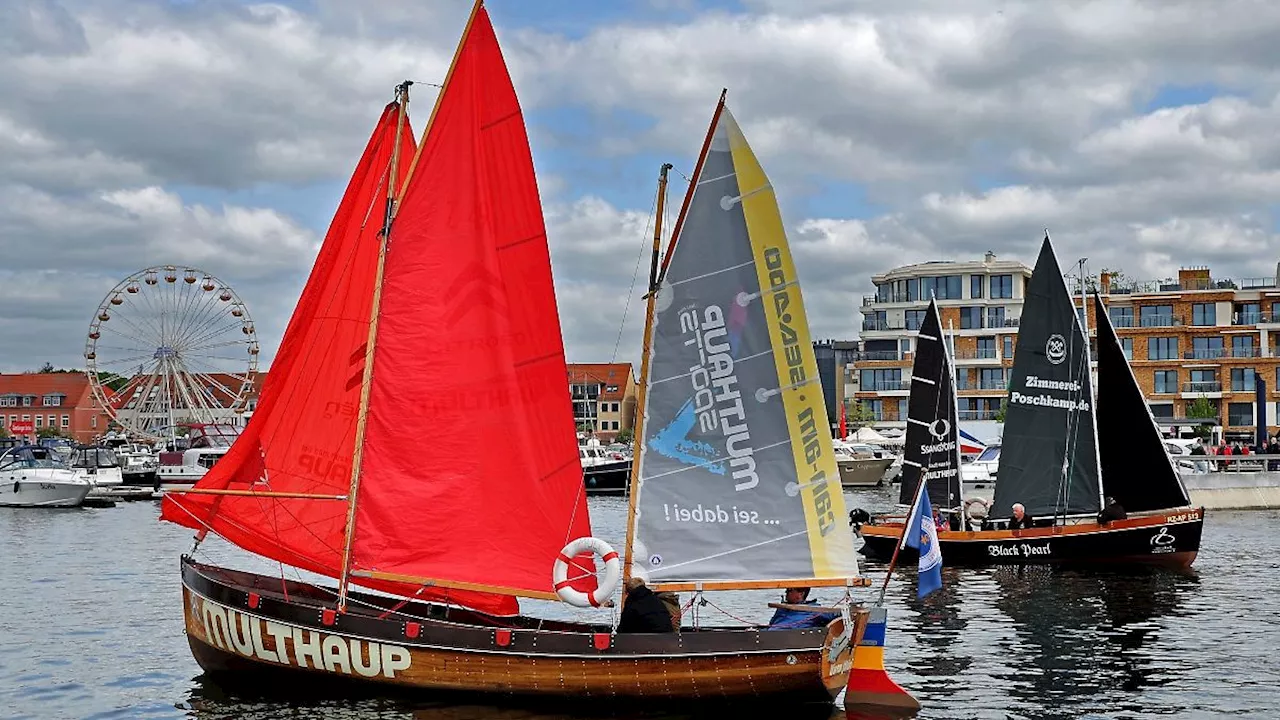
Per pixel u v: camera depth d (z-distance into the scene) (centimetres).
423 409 2248
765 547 2220
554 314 2319
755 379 2234
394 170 2283
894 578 3984
